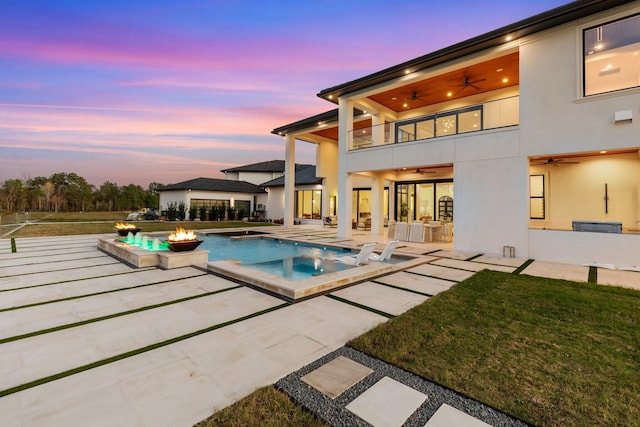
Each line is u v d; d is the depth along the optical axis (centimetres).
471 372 247
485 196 888
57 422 186
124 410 198
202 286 521
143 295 467
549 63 777
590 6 684
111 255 838
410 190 1559
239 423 185
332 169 2102
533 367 256
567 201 978
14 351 283
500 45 855
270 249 1153
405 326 342
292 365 260
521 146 823
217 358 271
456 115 995
